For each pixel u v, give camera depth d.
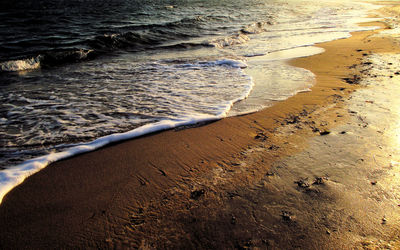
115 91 5.51
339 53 8.80
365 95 4.82
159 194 2.50
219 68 7.23
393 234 1.93
